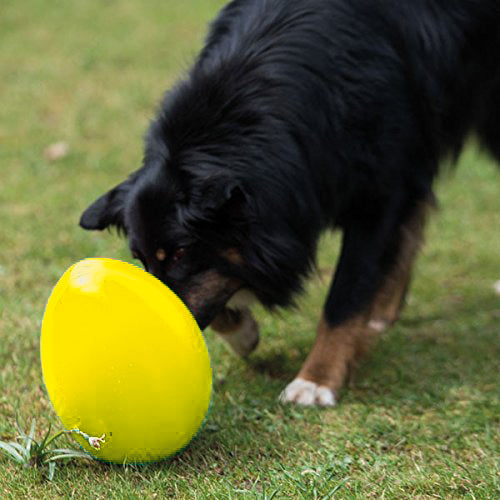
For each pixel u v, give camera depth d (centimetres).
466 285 796
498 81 640
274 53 512
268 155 489
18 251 842
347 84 524
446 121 611
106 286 388
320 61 519
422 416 504
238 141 483
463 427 480
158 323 387
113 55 1655
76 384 384
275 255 496
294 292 534
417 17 571
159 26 1822
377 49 539
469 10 601
